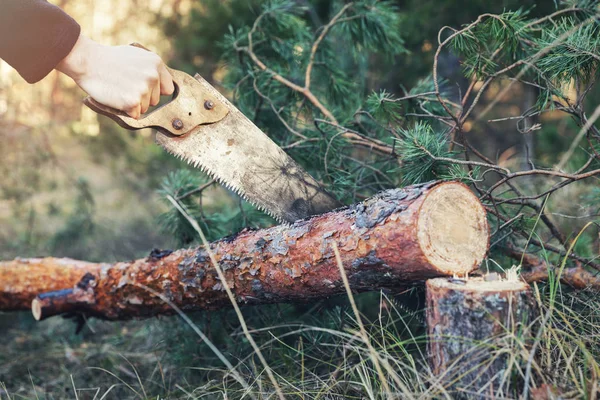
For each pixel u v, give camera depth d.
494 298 1.76
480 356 1.77
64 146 6.63
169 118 2.31
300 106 3.35
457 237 1.92
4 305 3.29
